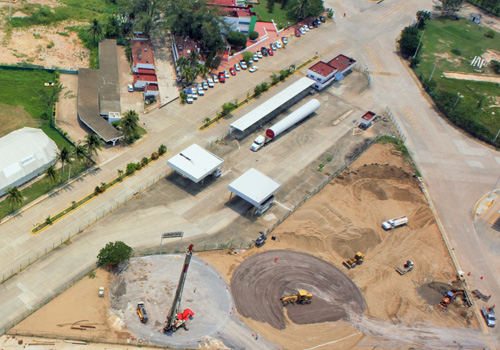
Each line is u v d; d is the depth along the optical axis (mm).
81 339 98375
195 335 103312
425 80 193750
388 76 195500
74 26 188875
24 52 172000
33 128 137500
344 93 182625
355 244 128750
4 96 151500
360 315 113750
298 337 107062
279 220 131000
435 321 115688
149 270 113062
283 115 166625
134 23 188125
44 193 126000
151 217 125562
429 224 139625
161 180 136125
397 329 112375
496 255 134250
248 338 104812
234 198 135250
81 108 149625
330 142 159500
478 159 164250
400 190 145875
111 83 161625
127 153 142000
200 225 126062
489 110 185000
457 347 111000
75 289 106688
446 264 129500
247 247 123125
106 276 110250
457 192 150750
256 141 151250
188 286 111438
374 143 162625
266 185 133125
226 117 161375
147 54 176250
